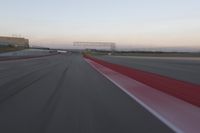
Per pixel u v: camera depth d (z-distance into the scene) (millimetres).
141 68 45500
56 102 13367
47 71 36594
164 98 15406
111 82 23984
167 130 8523
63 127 8656
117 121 9609
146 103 13516
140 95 16375
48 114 10602
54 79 25859
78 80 25281
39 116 10227
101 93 16859
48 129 8406
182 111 11727
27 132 8070
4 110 11344
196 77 29828
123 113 11016
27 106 12234
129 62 70000
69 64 58312
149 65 56781
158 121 9727
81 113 10875
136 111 11469
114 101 13930
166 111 11641
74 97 15062
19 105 12461
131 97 15328
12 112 10938
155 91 18531
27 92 16828
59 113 10812
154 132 8266
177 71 39719
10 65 51312
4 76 28047
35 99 14203
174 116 10664
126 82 24422
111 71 39594
